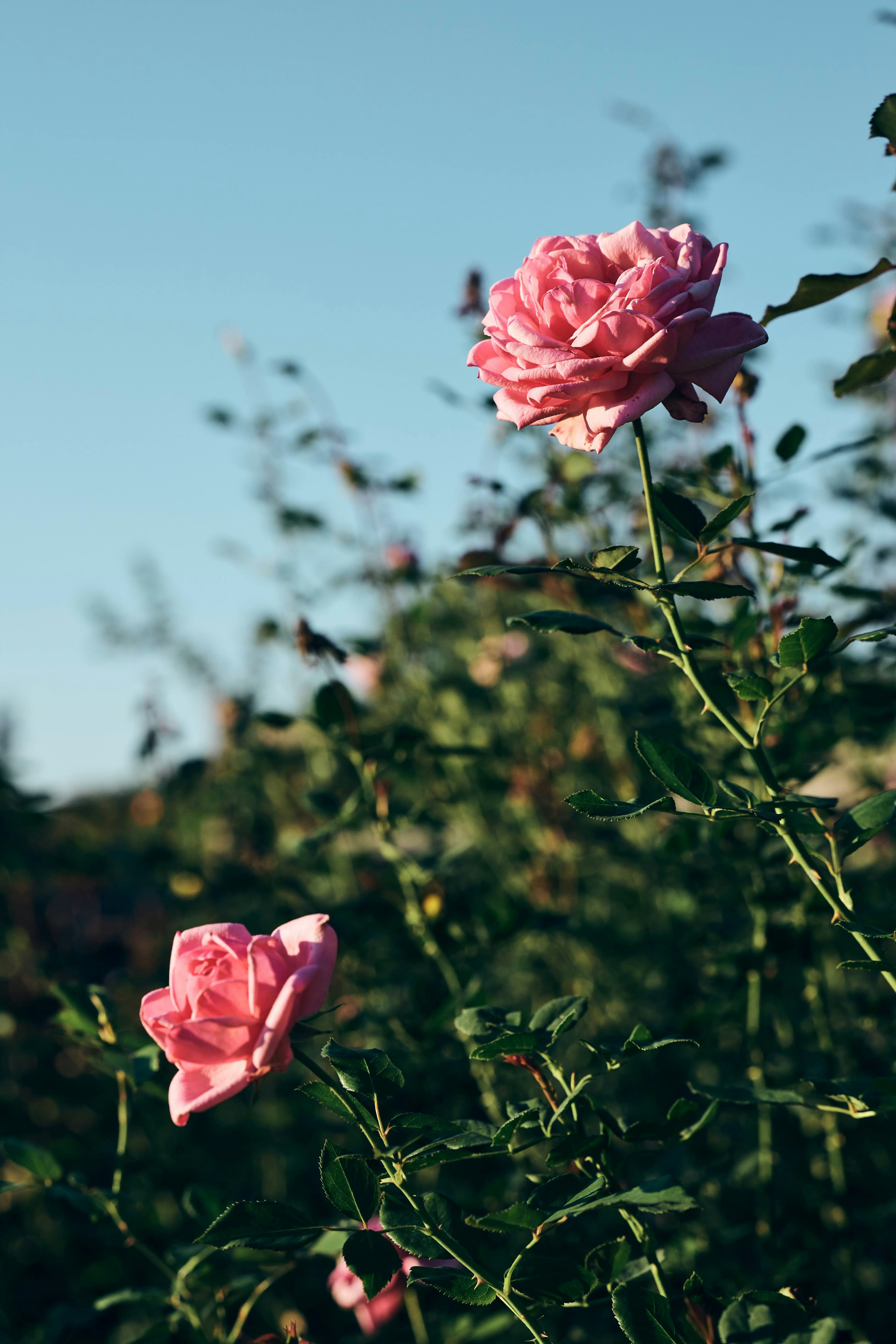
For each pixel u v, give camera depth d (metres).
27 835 1.55
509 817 1.73
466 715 1.68
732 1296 0.80
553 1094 0.79
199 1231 1.03
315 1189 1.28
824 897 0.77
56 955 1.78
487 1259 0.81
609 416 0.75
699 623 0.98
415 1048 0.98
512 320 0.77
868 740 1.05
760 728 0.77
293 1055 0.75
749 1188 1.04
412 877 1.04
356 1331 1.07
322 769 1.75
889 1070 1.02
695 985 1.13
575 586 1.05
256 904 1.64
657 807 0.75
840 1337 0.92
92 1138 1.53
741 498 0.76
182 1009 0.76
